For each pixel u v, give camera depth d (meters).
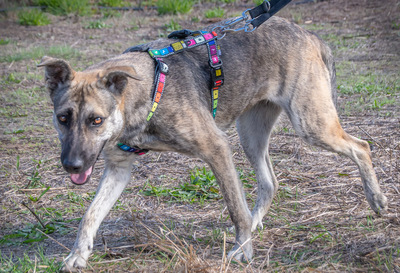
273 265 3.25
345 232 3.65
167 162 5.29
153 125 3.35
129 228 3.92
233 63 3.69
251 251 3.45
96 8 14.91
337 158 5.13
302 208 4.16
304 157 5.20
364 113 6.25
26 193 4.61
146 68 3.39
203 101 3.52
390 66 8.17
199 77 3.56
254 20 3.86
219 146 3.44
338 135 3.92
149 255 3.43
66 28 13.07
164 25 12.59
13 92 7.86
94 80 3.14
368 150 4.02
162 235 3.70
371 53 9.05
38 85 8.33
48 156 5.47
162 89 3.33
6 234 3.89
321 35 10.54
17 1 14.91
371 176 3.95
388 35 10.09
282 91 3.87
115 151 3.47
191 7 14.39
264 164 4.14
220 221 4.01
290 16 12.38
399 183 4.41
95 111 3.07
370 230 3.64
